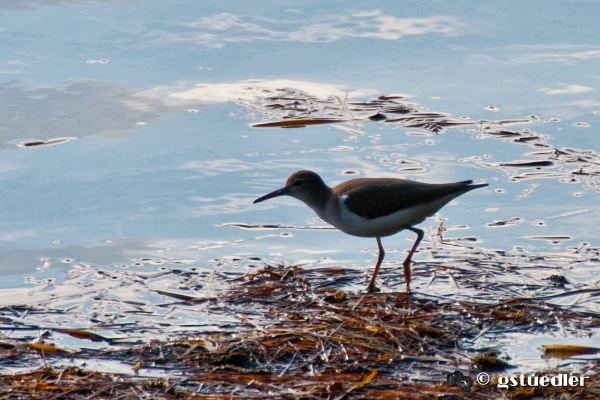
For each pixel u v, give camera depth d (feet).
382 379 27.45
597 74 62.13
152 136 51.96
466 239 40.70
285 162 48.98
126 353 29.58
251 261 38.73
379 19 73.56
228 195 45.32
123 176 46.80
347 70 63.72
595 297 34.12
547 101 58.03
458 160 49.37
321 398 26.03
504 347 30.07
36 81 59.31
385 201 36.17
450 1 76.23
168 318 32.78
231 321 32.50
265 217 43.39
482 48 67.72
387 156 49.83
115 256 38.73
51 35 67.72
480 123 54.70
